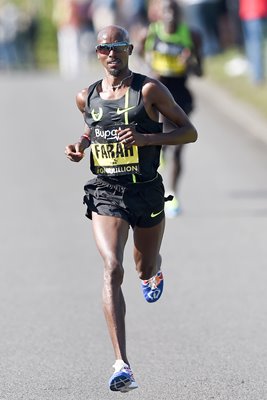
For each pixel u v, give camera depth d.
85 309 19.03
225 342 16.97
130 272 21.64
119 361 13.54
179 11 26.39
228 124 40.69
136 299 19.58
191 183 30.73
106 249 14.37
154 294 16.39
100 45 14.68
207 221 26.03
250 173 31.98
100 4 62.44
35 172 33.03
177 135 14.77
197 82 50.03
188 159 34.31
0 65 72.75
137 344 16.97
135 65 45.66
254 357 16.19
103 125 14.84
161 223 15.32
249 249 23.19
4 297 19.88
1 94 50.84
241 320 18.12
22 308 19.12
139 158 14.83
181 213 27.02
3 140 39.06
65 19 67.19
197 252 23.00
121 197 14.88
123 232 14.70
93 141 15.00
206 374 15.47
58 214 27.30
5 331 17.81
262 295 19.61
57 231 25.42
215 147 36.28
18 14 73.94
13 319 18.48
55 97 49.31
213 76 50.53
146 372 15.61
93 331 17.75
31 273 21.62
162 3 26.36
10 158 35.53
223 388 14.84
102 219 14.78
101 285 20.61
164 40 26.30
